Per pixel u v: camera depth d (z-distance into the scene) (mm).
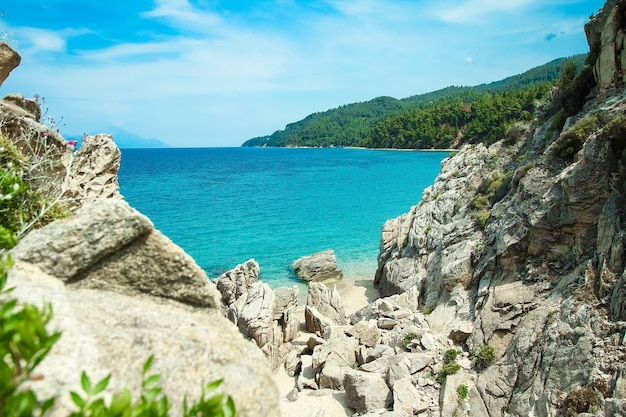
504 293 25766
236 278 33906
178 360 4852
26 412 3057
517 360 21125
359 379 22344
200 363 4949
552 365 19375
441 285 31828
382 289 42344
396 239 44875
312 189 116125
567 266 24594
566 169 26359
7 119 15414
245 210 85688
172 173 169000
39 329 3453
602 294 20500
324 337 29547
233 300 33500
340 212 83812
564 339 19844
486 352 22781
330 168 179125
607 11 33688
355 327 28047
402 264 40094
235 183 131875
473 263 30453
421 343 25109
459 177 44344
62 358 4102
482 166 42812
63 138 17625
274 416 4887
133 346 4809
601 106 28953
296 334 30750
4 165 10555
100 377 4145
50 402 3281
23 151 15602
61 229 5812
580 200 24453
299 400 23078
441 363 23344
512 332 23453
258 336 26688
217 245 60000
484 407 20125
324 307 34469
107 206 5992
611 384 16797
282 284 46062
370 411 21172
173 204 92188
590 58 36156
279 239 63312
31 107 18328
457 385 21359
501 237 28547
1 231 5594
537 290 24531
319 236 65188
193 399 4500
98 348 4562
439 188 45219
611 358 17531
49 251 5641
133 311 5414
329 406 22438
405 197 100625
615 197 23062
